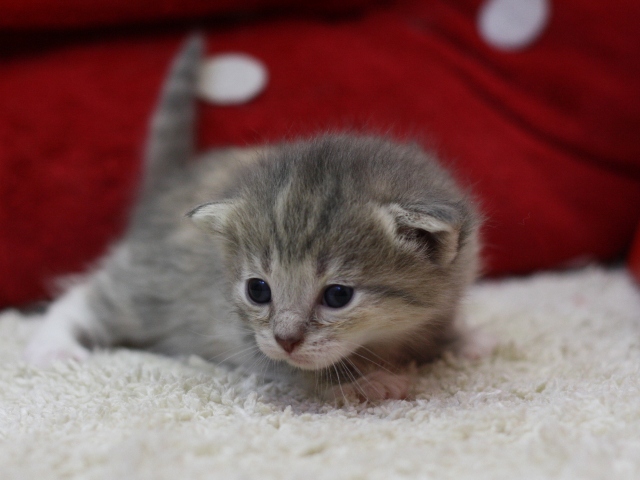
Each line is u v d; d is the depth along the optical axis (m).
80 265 0.33
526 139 0.35
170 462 0.21
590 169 0.35
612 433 0.22
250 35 0.35
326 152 0.26
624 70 0.35
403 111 0.34
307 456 0.21
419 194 0.25
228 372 0.26
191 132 0.33
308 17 0.35
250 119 0.34
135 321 0.30
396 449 0.21
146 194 0.32
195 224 0.26
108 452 0.21
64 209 0.33
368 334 0.25
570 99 0.35
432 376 0.26
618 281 0.35
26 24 0.33
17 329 0.31
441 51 0.35
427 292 0.25
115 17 0.33
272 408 0.24
